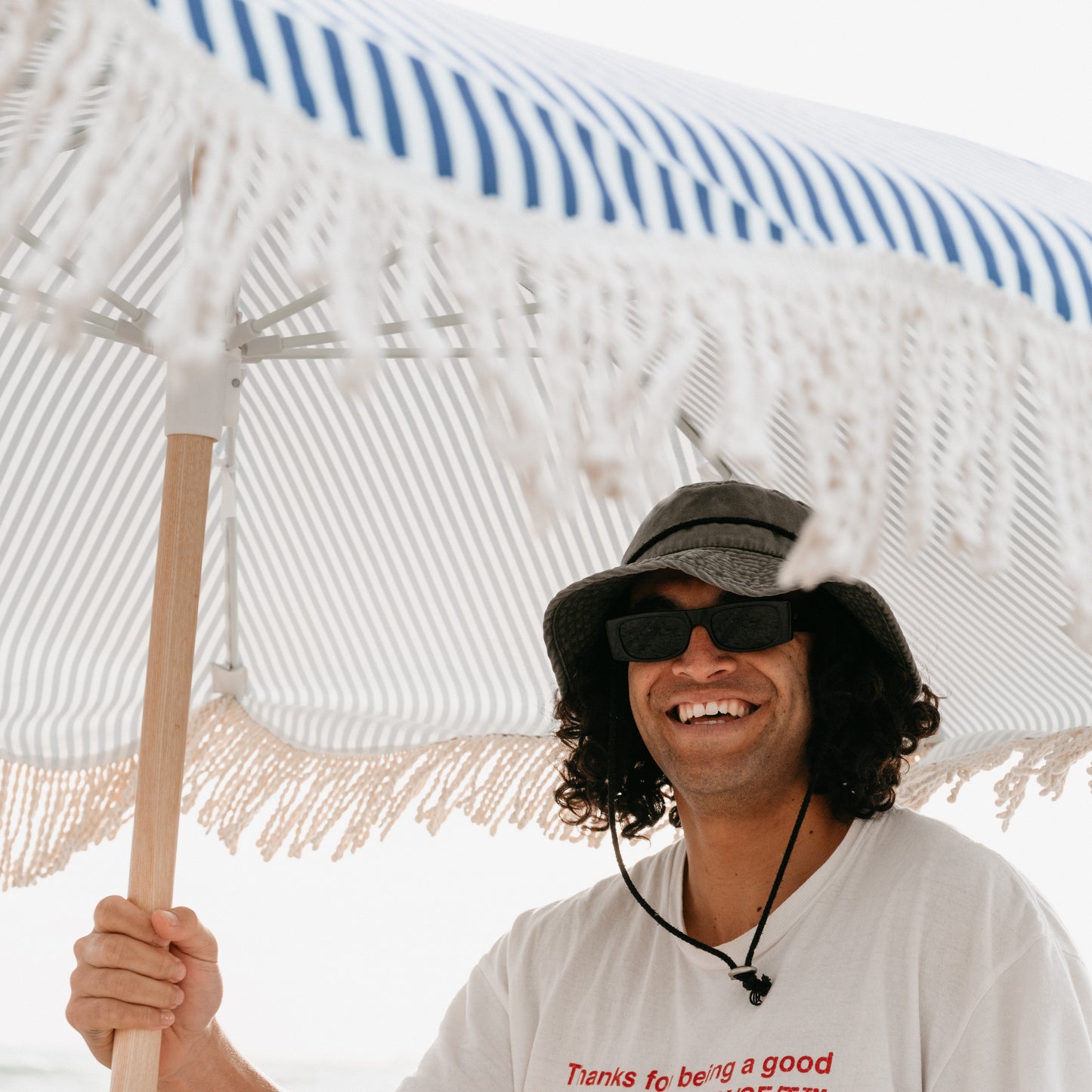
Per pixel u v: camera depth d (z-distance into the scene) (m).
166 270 2.13
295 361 2.35
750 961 1.82
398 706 2.62
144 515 2.45
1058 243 0.80
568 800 2.46
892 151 0.92
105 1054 1.79
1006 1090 1.67
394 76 0.63
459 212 0.61
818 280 0.69
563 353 0.59
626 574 2.02
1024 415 1.55
